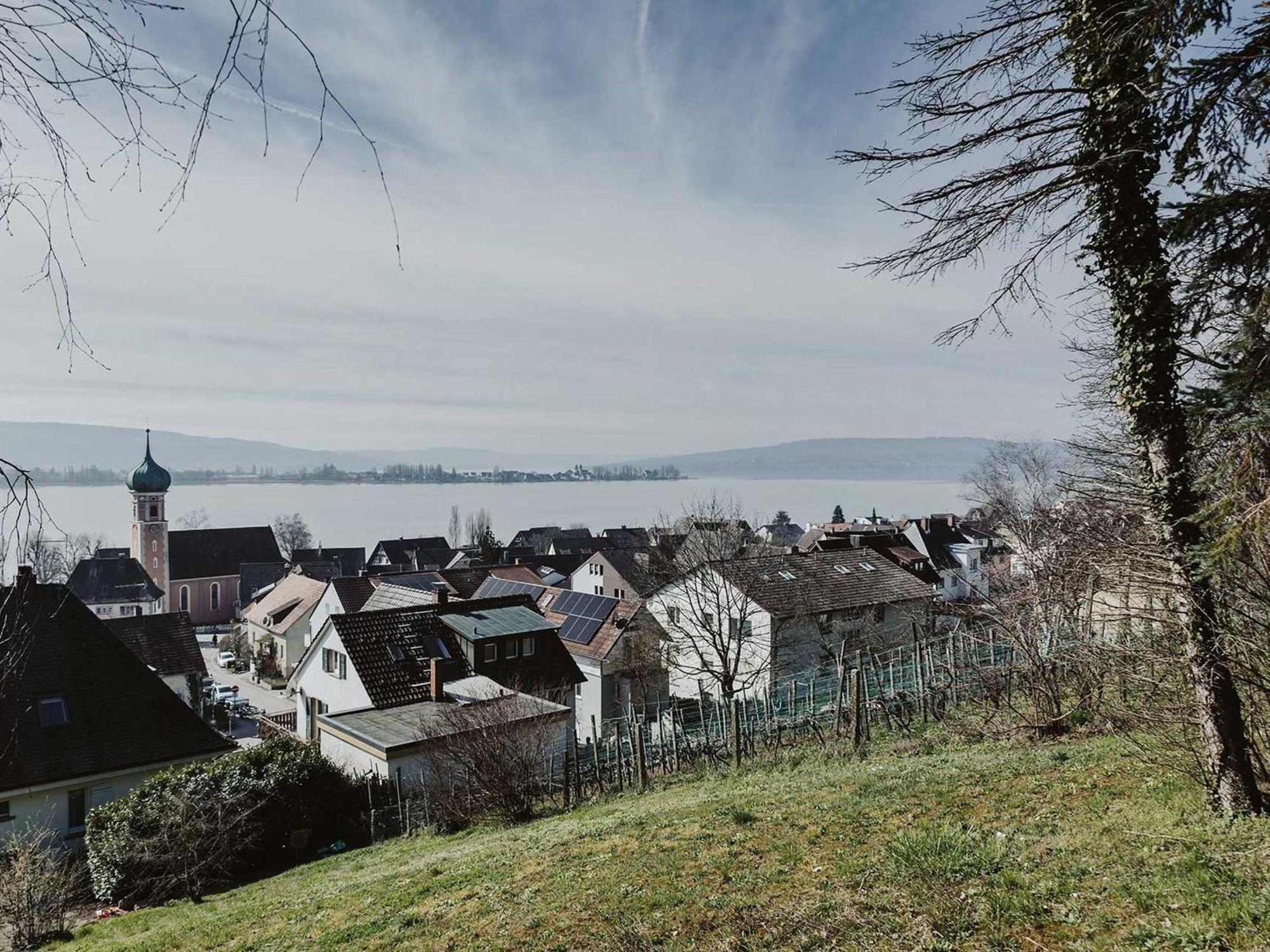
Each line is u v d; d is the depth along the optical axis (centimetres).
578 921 773
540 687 2408
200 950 948
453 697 2245
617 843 1016
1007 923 604
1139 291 698
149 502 7331
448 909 890
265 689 4841
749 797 1163
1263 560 689
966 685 1805
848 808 971
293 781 1700
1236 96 545
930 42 759
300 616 4956
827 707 1997
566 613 3491
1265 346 512
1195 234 562
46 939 1250
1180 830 702
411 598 3391
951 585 5719
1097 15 630
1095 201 721
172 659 3784
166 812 1495
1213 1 527
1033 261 779
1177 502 705
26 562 397
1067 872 661
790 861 820
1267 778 748
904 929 626
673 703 2250
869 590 3312
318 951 838
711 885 795
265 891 1315
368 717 2145
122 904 1452
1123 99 655
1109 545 1174
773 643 2759
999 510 2759
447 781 1672
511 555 7944
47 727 1900
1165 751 904
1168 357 701
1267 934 514
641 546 6084
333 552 9075
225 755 1975
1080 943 557
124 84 276
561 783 1772
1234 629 705
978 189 728
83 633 2114
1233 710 711
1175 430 702
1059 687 1534
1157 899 589
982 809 884
